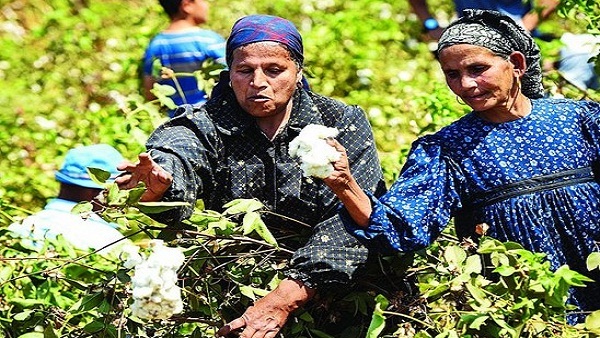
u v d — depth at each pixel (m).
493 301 6.08
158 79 10.59
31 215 7.84
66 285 7.47
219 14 15.20
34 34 14.95
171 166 6.07
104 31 14.65
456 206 6.37
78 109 13.25
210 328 6.68
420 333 6.06
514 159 6.35
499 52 6.28
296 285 6.09
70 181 8.90
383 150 11.42
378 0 15.03
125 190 5.88
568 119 6.45
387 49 13.93
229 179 6.41
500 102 6.32
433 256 6.57
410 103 10.99
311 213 6.39
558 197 6.34
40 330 6.78
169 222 6.14
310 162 5.89
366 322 6.53
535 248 6.32
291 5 15.21
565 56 9.58
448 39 6.34
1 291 6.97
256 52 6.23
